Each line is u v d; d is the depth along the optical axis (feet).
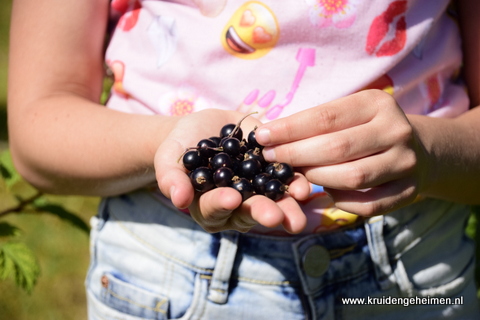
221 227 1.65
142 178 1.87
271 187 1.63
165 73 1.94
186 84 1.93
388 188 1.68
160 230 1.92
